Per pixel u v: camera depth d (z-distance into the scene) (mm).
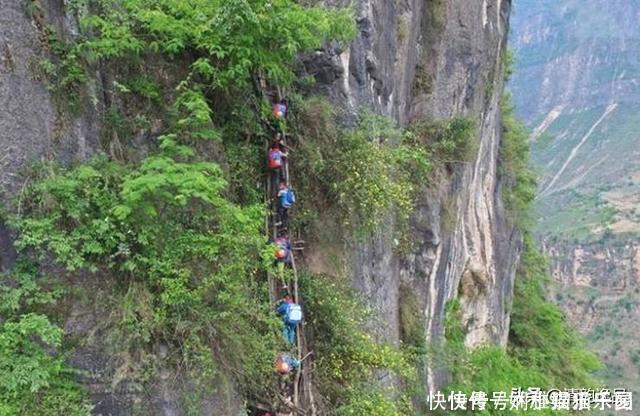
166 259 4691
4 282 4230
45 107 4531
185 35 5312
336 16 6309
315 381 6449
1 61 4309
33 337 4270
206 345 4781
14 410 4047
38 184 4344
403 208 8328
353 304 6984
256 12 5445
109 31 4828
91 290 4535
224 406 4883
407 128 10203
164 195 4570
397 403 7527
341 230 7230
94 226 4469
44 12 4598
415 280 10047
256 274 6098
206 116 5082
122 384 4488
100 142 4863
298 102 6938
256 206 5520
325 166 7078
